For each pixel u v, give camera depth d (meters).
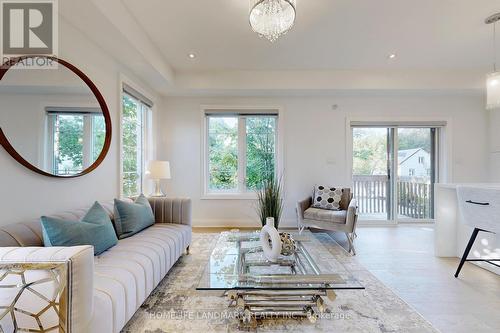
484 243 2.49
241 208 4.27
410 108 4.30
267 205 2.80
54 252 1.05
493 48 3.11
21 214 1.70
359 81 3.85
